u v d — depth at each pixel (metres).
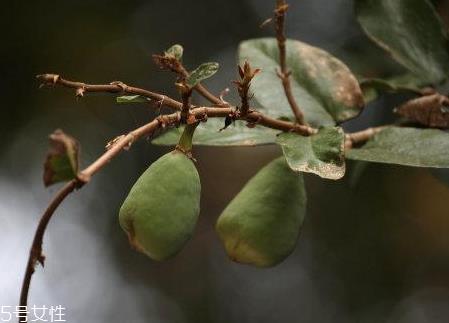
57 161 0.72
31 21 1.37
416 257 1.37
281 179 0.81
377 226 1.32
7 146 1.38
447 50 0.91
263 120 0.81
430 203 1.33
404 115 0.89
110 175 1.38
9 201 1.38
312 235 1.35
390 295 1.35
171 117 0.76
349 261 1.35
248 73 0.78
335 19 1.23
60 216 1.39
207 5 1.38
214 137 0.86
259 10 1.35
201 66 0.76
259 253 0.81
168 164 0.76
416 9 0.92
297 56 0.89
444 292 1.38
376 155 0.82
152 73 1.39
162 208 0.75
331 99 0.88
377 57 1.08
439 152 0.82
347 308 1.35
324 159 0.79
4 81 1.38
